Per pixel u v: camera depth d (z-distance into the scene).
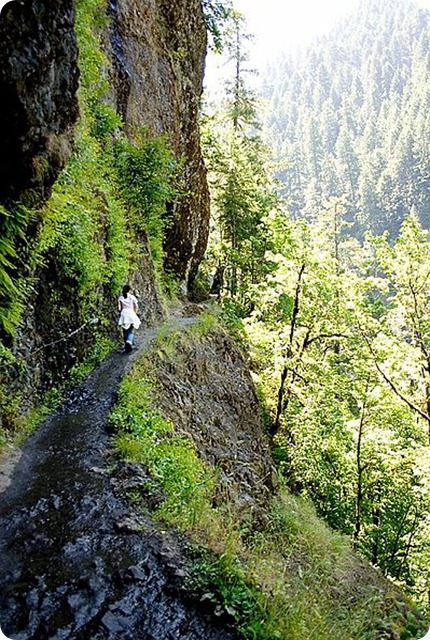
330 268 20.22
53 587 4.41
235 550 5.33
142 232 17.86
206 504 6.46
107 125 14.59
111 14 17.36
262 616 4.31
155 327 15.88
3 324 6.62
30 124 5.59
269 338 20.44
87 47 12.84
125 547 4.97
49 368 8.79
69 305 9.86
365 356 19.44
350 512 19.05
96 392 9.31
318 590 7.00
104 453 6.87
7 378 7.25
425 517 19.00
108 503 5.67
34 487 5.93
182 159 19.00
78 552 4.86
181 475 6.89
